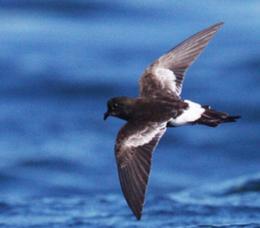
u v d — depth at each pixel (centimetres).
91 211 1450
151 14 3167
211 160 1981
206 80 2414
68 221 1383
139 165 915
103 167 1972
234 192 1570
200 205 1447
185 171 1931
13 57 2684
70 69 2569
